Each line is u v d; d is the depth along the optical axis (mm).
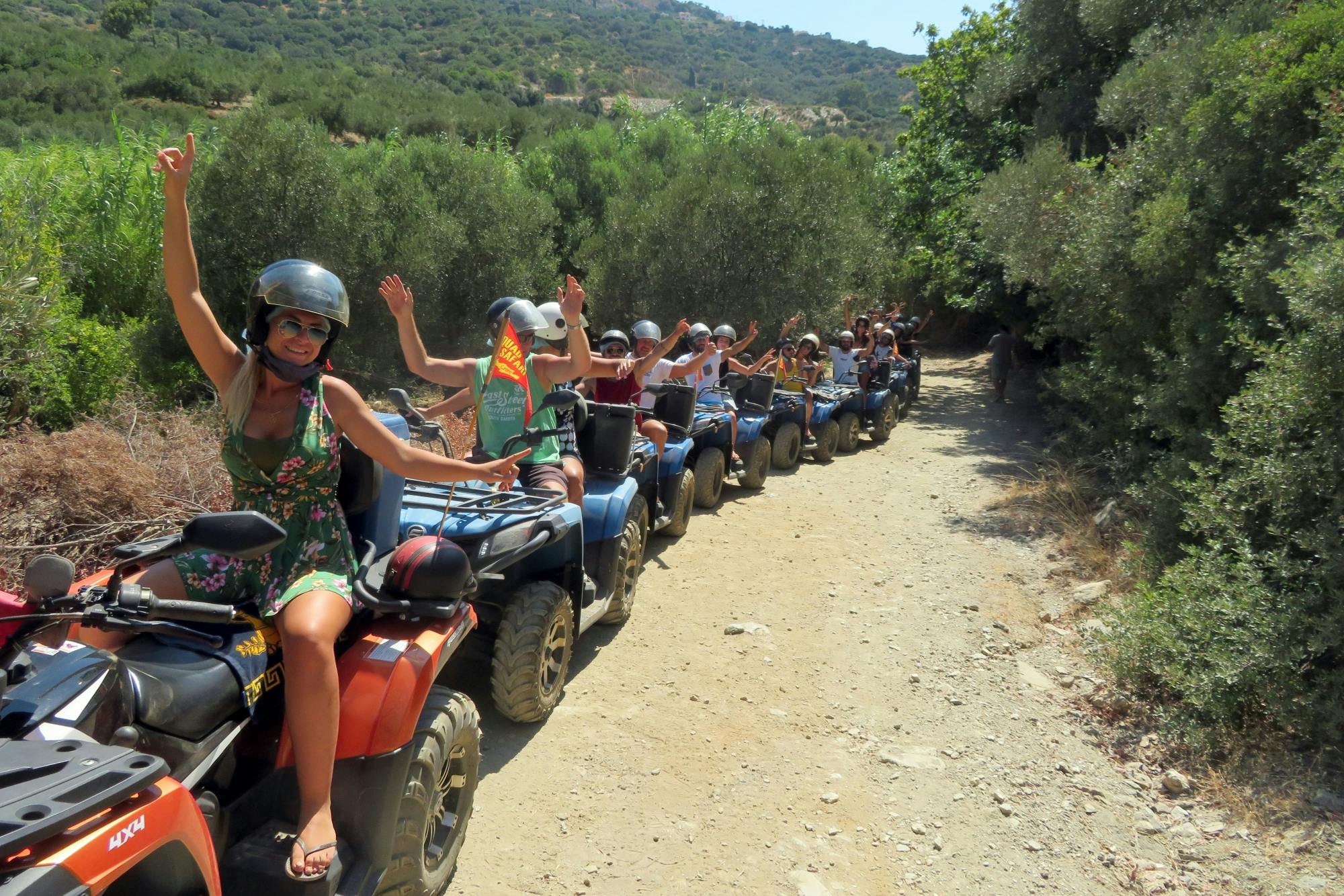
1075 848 4180
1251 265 7074
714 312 16062
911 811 4352
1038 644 6438
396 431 3605
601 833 3975
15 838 1764
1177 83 10047
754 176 16312
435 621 3240
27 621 2381
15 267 7785
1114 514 8961
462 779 3514
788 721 5102
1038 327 14336
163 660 2596
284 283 2762
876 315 17906
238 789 2850
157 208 12227
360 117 39875
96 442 5934
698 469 9516
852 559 8188
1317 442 5547
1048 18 17969
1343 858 4035
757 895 3676
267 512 2898
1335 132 6793
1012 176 14141
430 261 13234
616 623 6273
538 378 5465
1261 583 5480
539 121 36062
